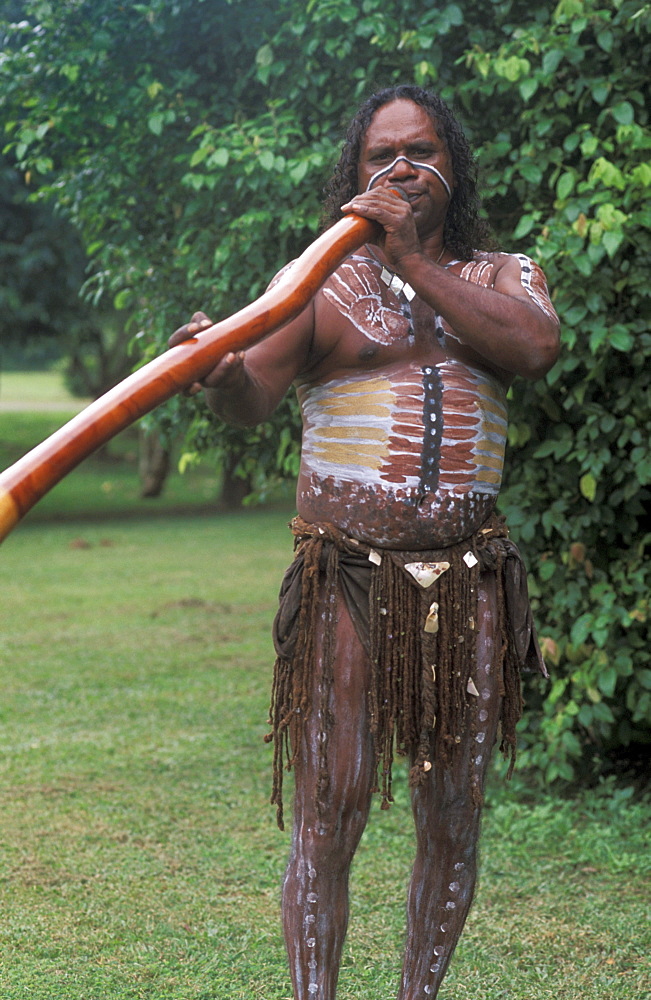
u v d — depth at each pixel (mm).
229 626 8234
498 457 2291
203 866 3887
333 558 2186
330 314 2195
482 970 3107
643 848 3953
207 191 4824
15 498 1571
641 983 3027
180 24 4750
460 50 4469
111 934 3373
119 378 23734
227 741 5391
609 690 4246
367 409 2182
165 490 20891
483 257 2316
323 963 2234
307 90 4625
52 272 14727
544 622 4668
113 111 4844
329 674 2174
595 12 3926
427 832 2309
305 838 2223
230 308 4945
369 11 4324
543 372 2104
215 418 5188
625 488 4289
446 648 2182
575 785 4695
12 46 5586
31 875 3805
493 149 4227
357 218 2023
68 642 7699
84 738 5441
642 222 3898
